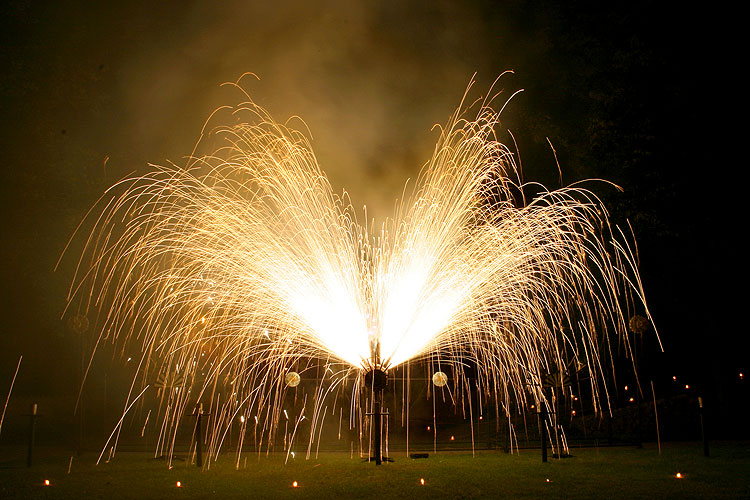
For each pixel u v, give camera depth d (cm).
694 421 1430
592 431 1410
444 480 814
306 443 1247
